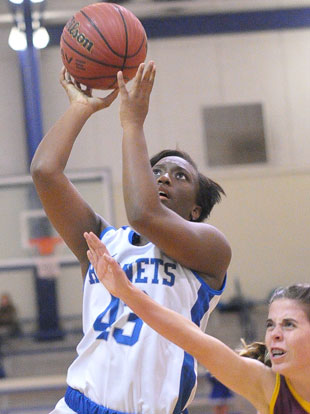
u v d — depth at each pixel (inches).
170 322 115.5
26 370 698.2
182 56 791.7
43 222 652.1
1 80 767.7
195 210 155.3
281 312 123.3
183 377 132.0
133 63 152.2
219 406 478.9
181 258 137.4
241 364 124.0
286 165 788.6
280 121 792.3
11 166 759.7
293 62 794.2
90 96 155.6
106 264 116.1
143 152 136.8
